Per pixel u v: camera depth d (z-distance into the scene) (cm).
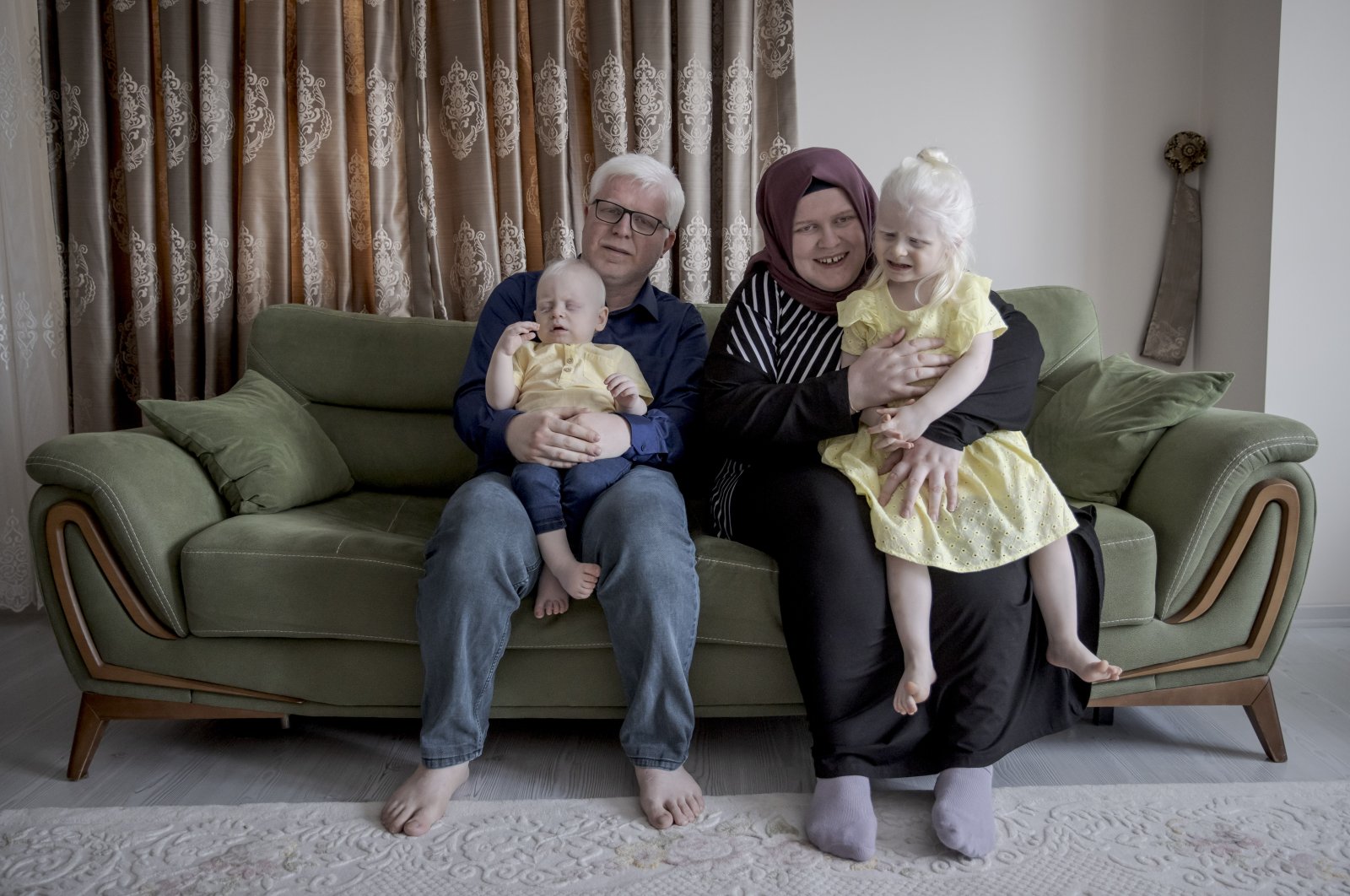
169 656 172
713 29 260
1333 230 246
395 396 230
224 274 254
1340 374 250
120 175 262
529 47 260
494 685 168
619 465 173
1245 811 153
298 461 200
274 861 141
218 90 250
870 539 155
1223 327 268
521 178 265
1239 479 168
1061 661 155
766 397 168
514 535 158
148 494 170
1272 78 246
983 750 152
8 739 188
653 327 206
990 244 281
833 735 152
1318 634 245
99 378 258
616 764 176
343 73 255
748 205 258
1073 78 277
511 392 183
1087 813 153
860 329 171
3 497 260
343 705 173
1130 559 168
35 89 252
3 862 141
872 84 277
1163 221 281
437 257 259
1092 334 231
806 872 138
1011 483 156
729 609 166
